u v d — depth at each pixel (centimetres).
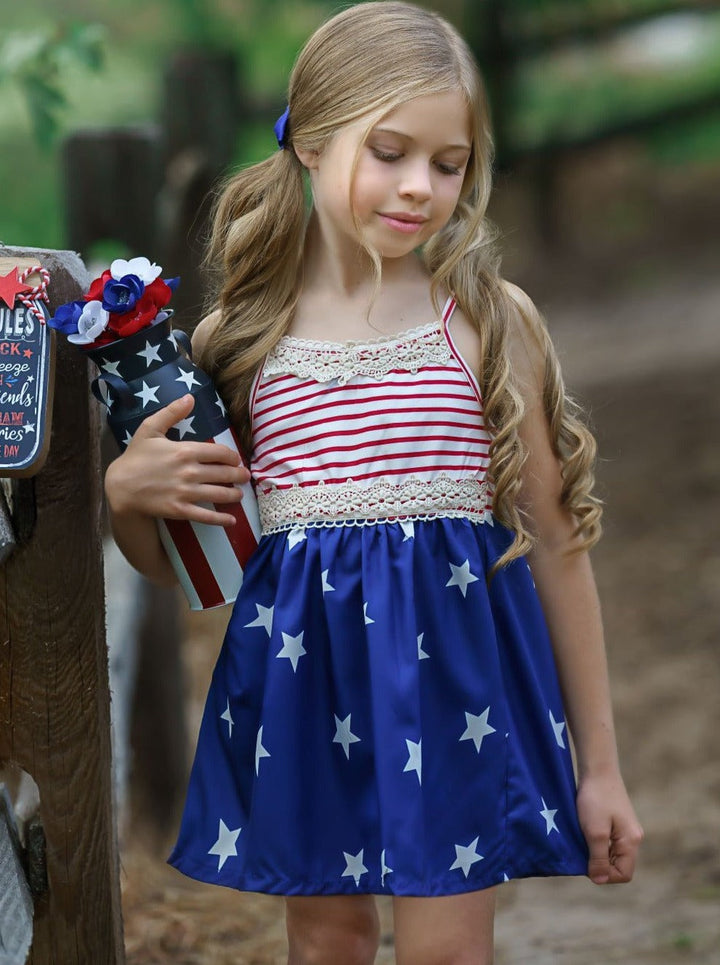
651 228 3006
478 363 418
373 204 395
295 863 401
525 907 669
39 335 379
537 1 1748
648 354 1998
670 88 2881
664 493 1376
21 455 373
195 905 639
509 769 402
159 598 757
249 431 429
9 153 2067
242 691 415
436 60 393
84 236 838
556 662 434
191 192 912
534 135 2167
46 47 790
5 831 382
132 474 402
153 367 402
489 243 433
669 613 1087
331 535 407
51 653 407
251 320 428
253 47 1812
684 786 803
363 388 411
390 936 616
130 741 691
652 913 640
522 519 430
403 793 389
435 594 402
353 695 403
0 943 342
